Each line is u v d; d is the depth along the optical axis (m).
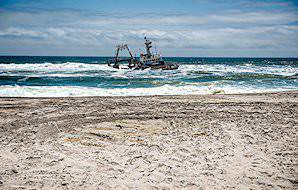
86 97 14.52
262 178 5.32
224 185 5.05
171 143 7.24
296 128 8.62
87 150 6.77
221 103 12.81
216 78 27.14
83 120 9.58
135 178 5.32
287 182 5.17
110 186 5.02
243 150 6.73
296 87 21.19
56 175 5.43
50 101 13.03
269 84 22.75
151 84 22.11
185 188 4.95
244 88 20.05
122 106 11.92
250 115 10.35
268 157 6.32
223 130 8.38
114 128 8.68
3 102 12.54
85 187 4.98
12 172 5.55
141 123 9.25
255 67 52.72
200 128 8.62
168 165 5.88
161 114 10.50
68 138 7.69
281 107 11.91
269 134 7.98
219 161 6.08
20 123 9.13
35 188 4.94
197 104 12.50
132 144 7.19
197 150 6.71
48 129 8.52
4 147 6.93
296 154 6.50
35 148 6.88
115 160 6.16
